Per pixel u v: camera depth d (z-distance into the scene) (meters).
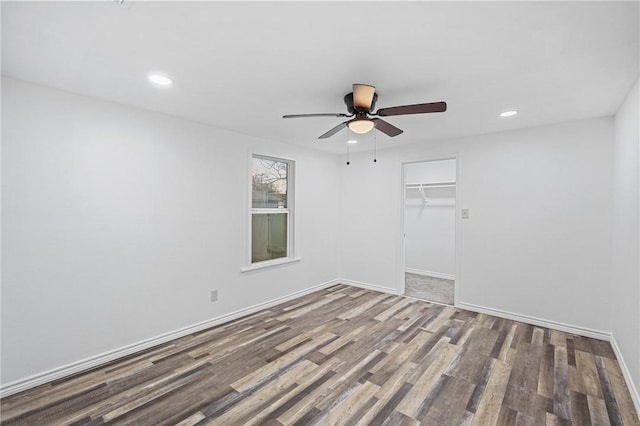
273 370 2.45
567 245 3.21
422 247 5.97
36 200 2.23
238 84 2.23
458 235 3.92
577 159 3.14
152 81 2.18
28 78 2.13
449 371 2.43
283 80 2.15
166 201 2.97
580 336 3.09
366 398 2.09
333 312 3.79
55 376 2.31
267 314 3.74
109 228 2.60
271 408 2.00
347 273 5.11
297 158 4.39
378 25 1.51
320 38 1.63
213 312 3.38
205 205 3.29
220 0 1.32
